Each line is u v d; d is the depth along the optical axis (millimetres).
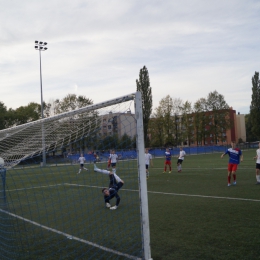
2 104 46125
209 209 7363
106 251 4844
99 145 4605
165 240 5176
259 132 60312
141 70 47625
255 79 60062
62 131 4969
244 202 8000
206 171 17297
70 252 4895
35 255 4844
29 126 5414
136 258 4441
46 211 8039
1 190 7746
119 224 6348
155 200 8914
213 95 57781
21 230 6301
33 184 13047
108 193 7742
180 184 12273
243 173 15250
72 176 16125
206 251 4590
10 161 4938
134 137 4172
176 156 41656
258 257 4273
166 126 52938
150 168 21391
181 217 6699
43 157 5398
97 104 4387
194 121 56750
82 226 6367
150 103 47781
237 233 5371
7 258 4758
